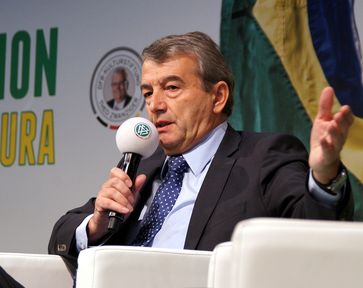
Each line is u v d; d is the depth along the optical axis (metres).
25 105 9.95
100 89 9.52
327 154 4.26
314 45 8.35
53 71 9.83
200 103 6.09
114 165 9.32
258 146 5.97
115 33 9.51
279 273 3.30
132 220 6.06
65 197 9.61
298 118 8.38
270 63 8.53
